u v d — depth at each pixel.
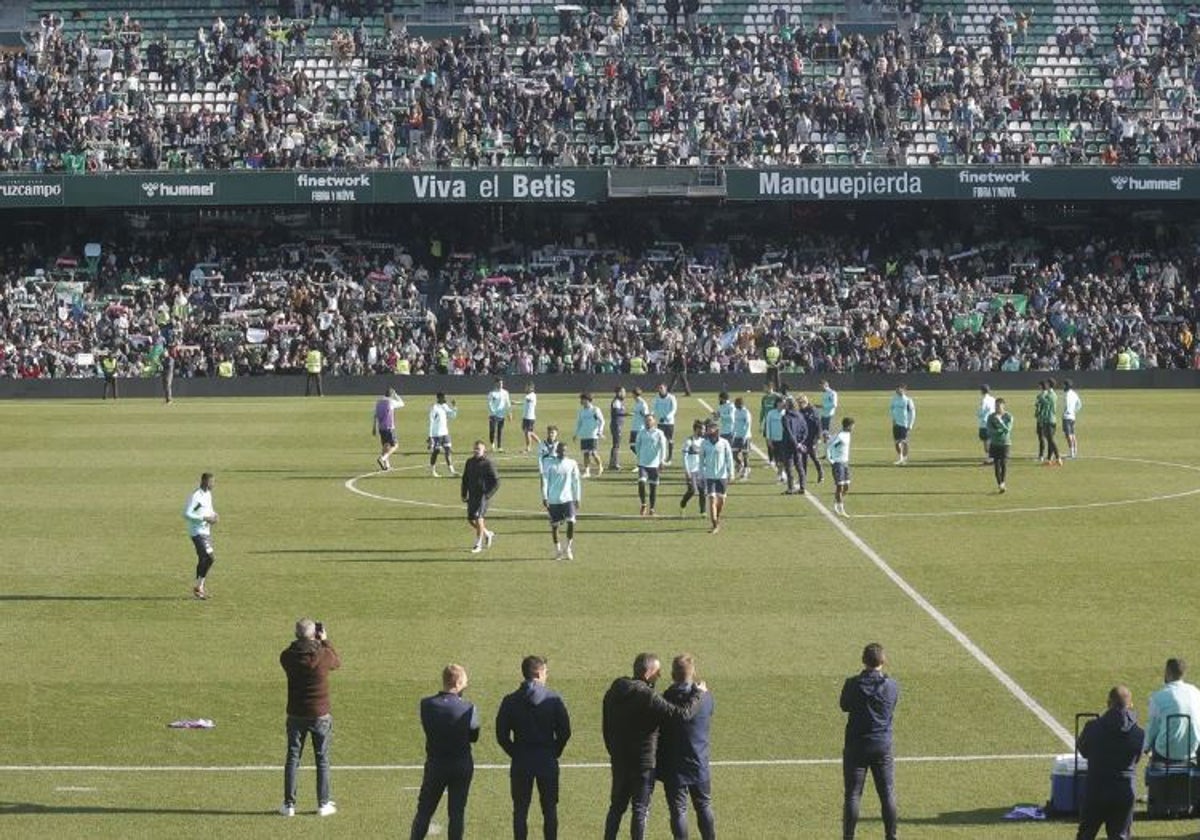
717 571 47.00
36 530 53.72
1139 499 59.34
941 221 122.75
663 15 131.25
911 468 67.62
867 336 107.06
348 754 31.56
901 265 117.75
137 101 119.38
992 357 106.12
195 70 123.12
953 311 112.06
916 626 40.59
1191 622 40.75
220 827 27.39
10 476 65.75
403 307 111.56
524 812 24.86
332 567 47.78
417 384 101.88
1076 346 106.56
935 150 120.44
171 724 33.38
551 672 36.72
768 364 102.75
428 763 25.06
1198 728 26.64
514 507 58.22
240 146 116.19
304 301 110.25
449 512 57.09
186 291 113.88
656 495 60.06
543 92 121.31
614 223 121.50
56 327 107.38
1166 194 115.00
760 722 33.25
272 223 120.44
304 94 120.38
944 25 129.12
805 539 51.72
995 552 49.56
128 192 112.75
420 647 38.84
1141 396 96.94
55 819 27.80
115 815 28.03
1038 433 69.31
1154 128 121.69
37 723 33.50
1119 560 48.28
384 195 113.75
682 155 118.44
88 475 66.06
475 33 126.62
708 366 105.69
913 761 30.80
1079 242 121.88
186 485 63.38
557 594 44.16
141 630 40.69
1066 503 58.53
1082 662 37.19
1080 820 25.55
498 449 74.50
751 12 131.25
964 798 28.66
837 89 121.94
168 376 95.69
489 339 107.25
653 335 108.38
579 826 27.53
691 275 115.31
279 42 124.88
